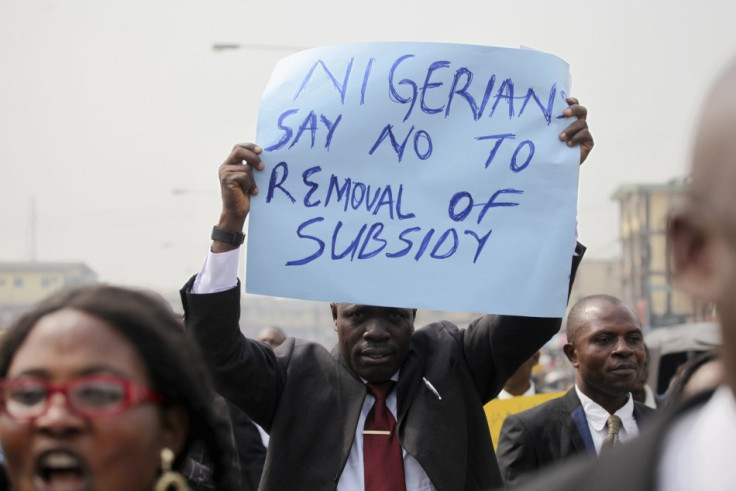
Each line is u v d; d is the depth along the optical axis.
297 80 3.95
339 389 3.93
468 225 3.80
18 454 1.83
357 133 3.87
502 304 3.75
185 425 2.01
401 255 3.79
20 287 76.81
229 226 3.73
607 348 5.00
